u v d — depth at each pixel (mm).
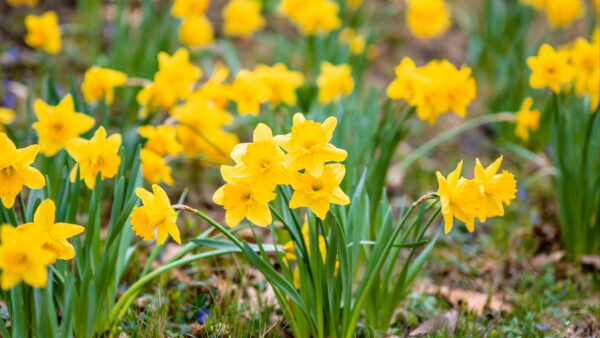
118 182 1754
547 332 1853
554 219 2193
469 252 2078
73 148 1719
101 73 2014
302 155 1612
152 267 1945
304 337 1758
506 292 1975
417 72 1935
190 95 2084
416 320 1868
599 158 2080
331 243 1679
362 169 2002
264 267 1669
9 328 1764
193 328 1806
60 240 1615
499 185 1643
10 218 1659
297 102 2307
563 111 2049
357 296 1741
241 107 2064
